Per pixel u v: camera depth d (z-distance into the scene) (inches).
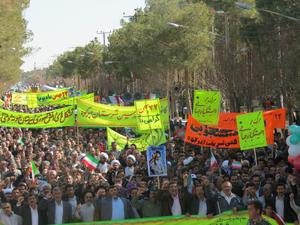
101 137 1318.9
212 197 552.4
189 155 885.2
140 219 516.7
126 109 1084.5
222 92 1636.3
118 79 3666.3
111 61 3309.5
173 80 2407.7
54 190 541.6
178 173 748.0
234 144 832.9
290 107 1391.5
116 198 550.9
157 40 2272.4
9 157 912.3
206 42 2209.6
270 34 1663.4
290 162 686.5
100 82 3954.2
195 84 2236.7
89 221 545.6
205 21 2253.9
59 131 1369.3
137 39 2474.2
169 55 2226.9
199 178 647.1
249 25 1790.1
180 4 2632.9
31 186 661.3
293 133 678.5
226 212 507.2
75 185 645.9
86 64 4795.8
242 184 642.2
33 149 1048.2
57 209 541.3
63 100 1754.4
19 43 2438.5
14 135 1370.6
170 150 983.0
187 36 2214.6
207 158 867.4
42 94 1754.4
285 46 1441.9
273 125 836.6
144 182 625.9
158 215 559.2
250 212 414.6
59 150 986.7
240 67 1608.0
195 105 821.2
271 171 701.3
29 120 1107.9
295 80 1385.3
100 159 840.3
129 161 808.3
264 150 932.0
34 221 538.6
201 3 2359.7
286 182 653.3
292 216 558.6
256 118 727.1
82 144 1163.3
